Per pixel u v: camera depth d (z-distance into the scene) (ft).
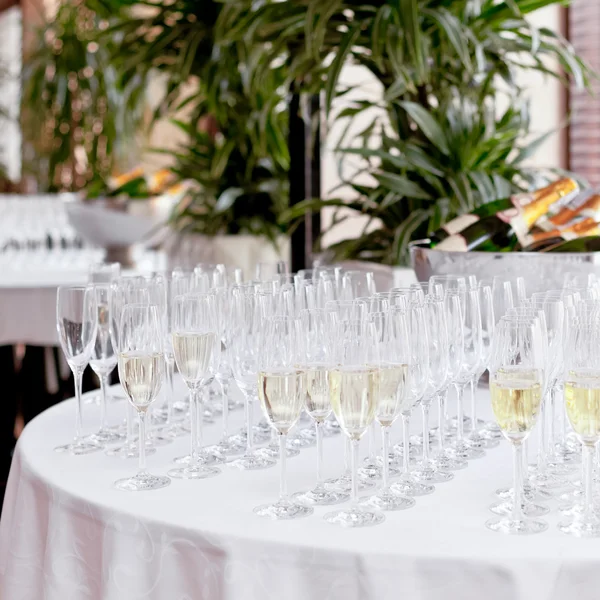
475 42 10.21
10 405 15.28
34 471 4.99
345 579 3.84
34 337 12.16
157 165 25.09
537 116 17.97
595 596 3.71
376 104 11.53
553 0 10.95
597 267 6.38
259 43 12.33
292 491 4.60
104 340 5.60
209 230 17.07
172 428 5.84
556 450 5.22
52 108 22.79
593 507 4.25
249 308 4.90
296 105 13.37
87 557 4.53
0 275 13.29
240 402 6.46
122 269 14.30
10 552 5.06
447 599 3.75
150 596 4.23
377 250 11.46
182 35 15.21
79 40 22.45
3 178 25.27
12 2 31.65
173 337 4.98
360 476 4.82
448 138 10.82
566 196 7.13
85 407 6.52
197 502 4.45
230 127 16.61
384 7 10.14
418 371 4.53
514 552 3.78
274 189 17.02
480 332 5.00
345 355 4.17
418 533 4.01
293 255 13.41
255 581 3.96
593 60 18.21
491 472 4.87
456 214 10.43
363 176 16.35
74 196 17.42
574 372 4.10
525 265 6.43
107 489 4.65
